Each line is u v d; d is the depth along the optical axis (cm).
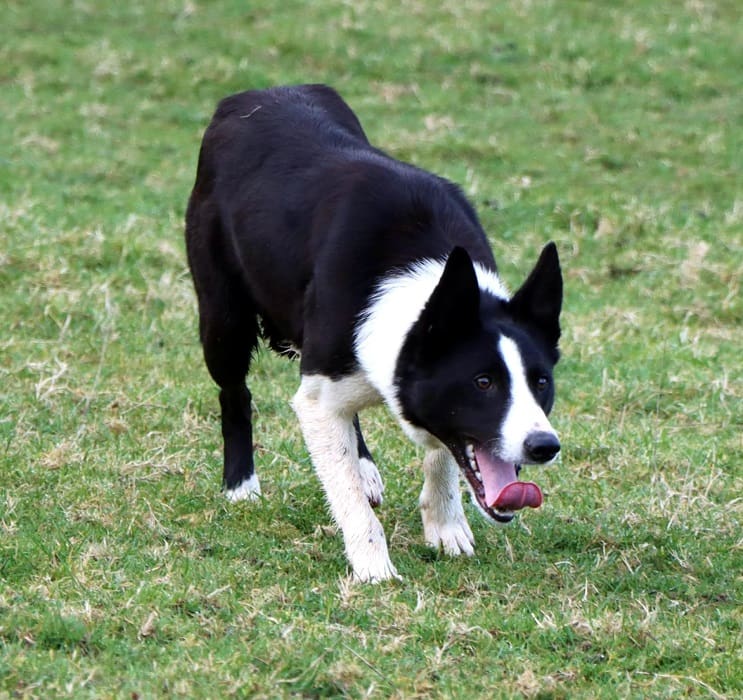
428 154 2027
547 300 808
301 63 2405
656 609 802
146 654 694
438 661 707
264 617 745
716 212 1856
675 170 2027
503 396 772
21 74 2291
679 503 997
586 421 1190
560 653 737
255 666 689
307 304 875
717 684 713
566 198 1862
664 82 2395
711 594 848
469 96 2311
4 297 1398
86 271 1481
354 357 844
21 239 1538
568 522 963
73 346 1291
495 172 1988
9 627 707
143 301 1418
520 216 1794
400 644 723
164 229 1650
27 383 1183
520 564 884
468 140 2086
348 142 951
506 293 854
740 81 2414
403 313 813
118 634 717
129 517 905
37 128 2066
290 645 707
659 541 939
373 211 857
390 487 1027
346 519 853
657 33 2578
